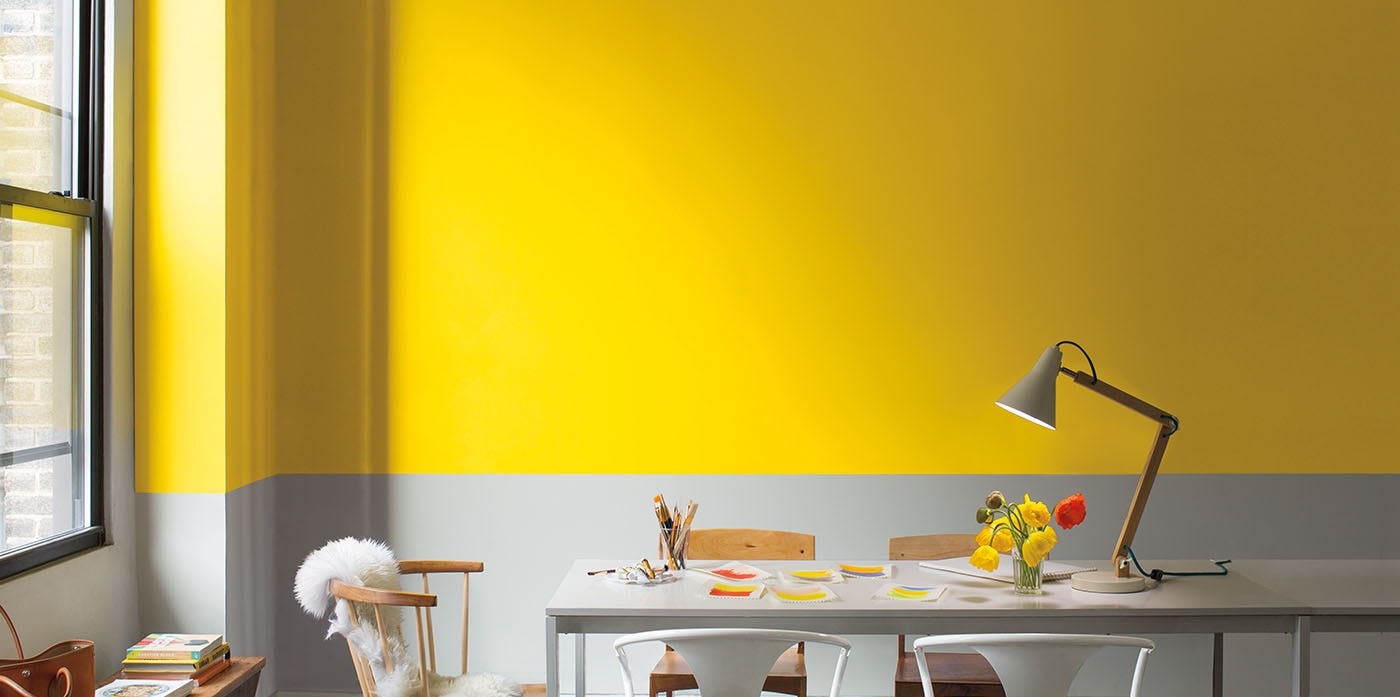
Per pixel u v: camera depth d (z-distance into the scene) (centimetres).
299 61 364
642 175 364
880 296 363
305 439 364
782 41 363
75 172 303
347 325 364
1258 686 362
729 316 364
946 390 364
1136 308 361
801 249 364
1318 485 361
